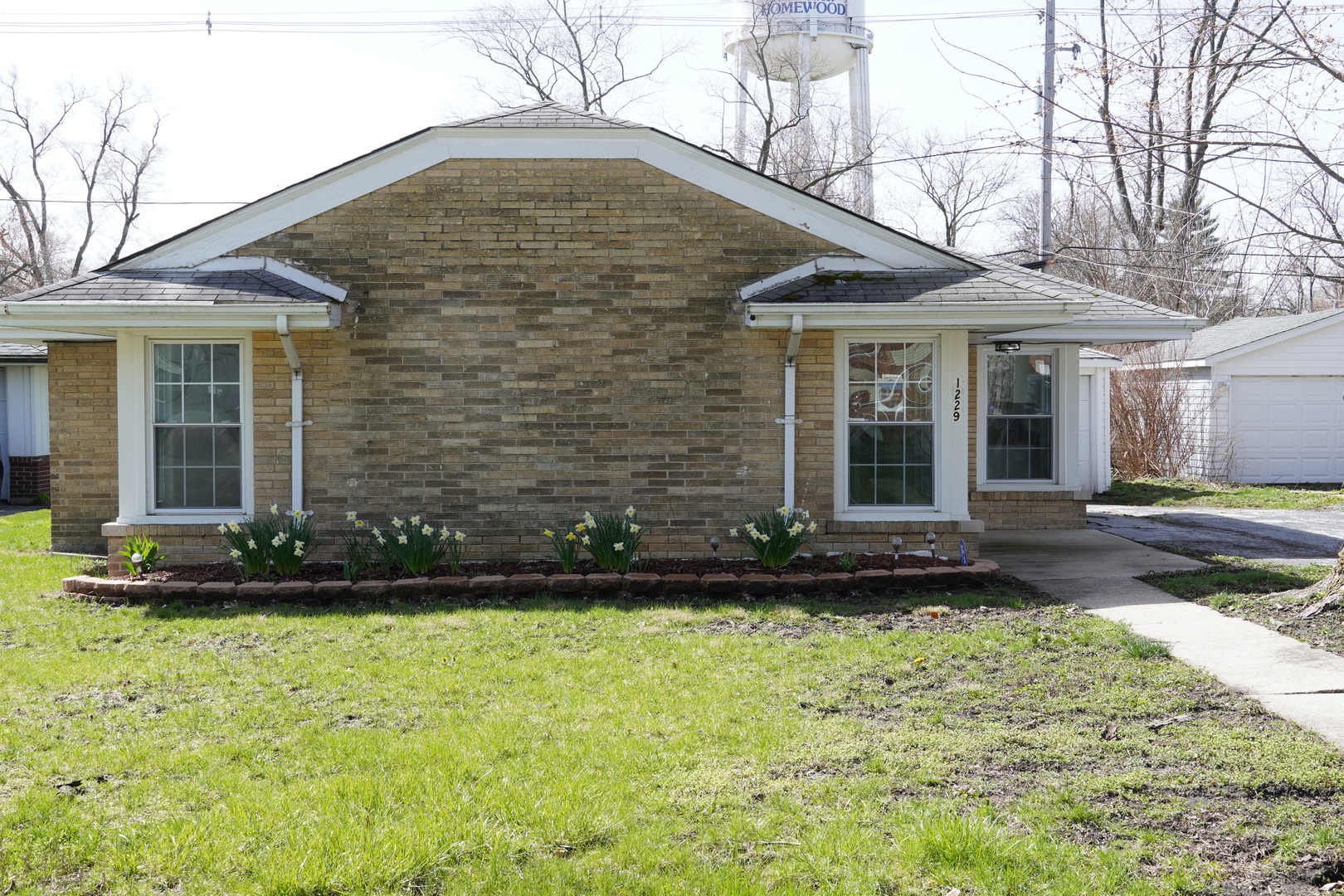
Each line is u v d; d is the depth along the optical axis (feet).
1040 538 45.62
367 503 34.88
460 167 34.88
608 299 35.09
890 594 31.76
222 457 35.17
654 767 17.15
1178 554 40.16
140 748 18.20
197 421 35.04
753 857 14.10
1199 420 74.95
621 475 35.22
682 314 35.22
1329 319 73.05
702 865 13.80
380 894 13.08
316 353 34.68
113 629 27.76
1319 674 21.59
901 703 20.77
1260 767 16.53
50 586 34.14
